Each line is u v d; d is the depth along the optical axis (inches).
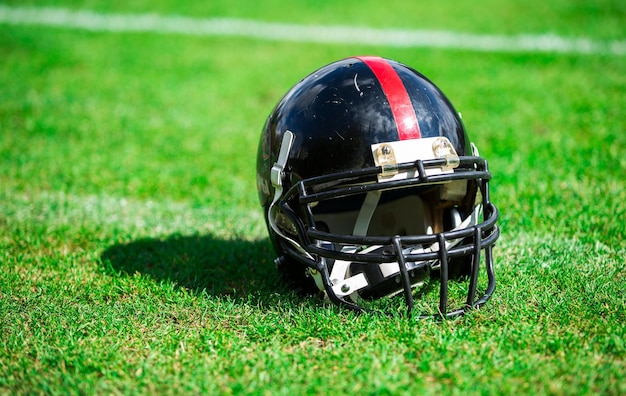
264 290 144.3
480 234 120.6
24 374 112.7
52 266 159.8
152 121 298.2
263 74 376.2
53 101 325.4
